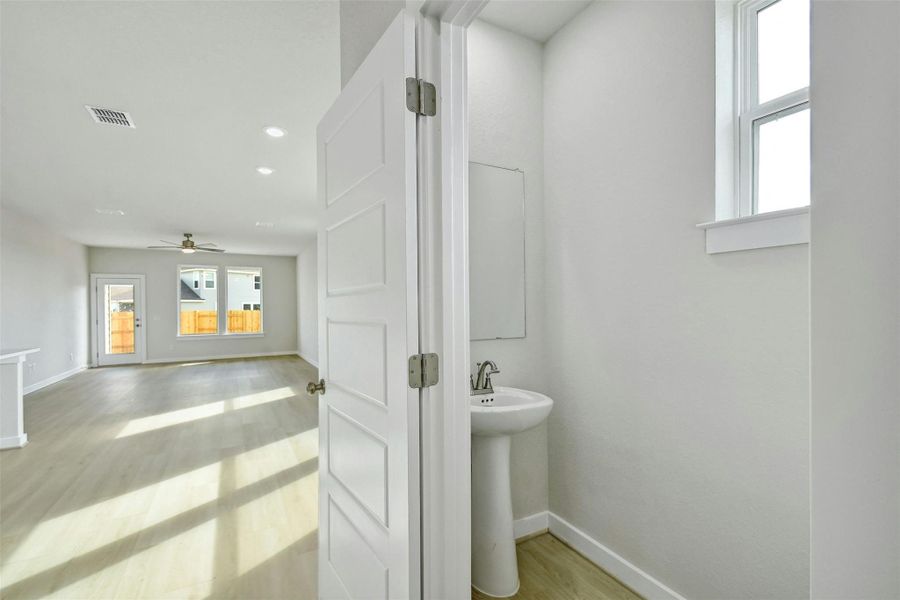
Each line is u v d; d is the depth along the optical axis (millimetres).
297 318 10367
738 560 1364
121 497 2566
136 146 3420
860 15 291
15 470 2992
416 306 1028
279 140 3328
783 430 1251
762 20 1398
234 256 9906
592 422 1905
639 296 1688
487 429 1648
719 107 1419
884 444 282
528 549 1991
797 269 1214
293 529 2203
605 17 1828
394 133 1057
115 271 8828
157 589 1736
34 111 2811
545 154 2156
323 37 2109
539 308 2146
